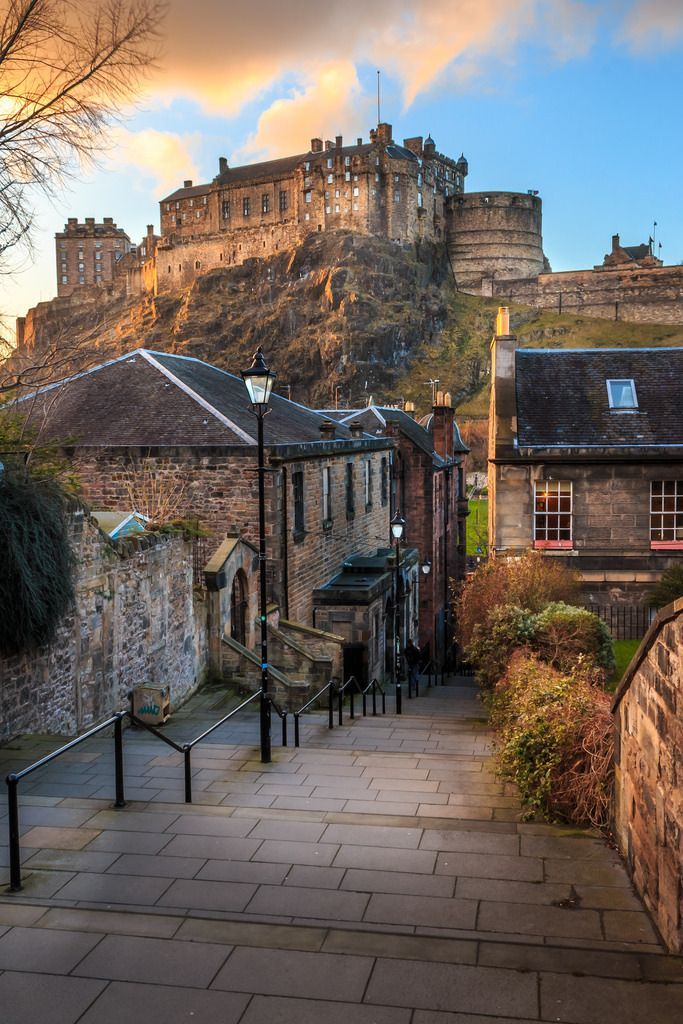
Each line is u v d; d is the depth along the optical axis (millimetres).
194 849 7887
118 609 15148
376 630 27062
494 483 25750
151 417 23953
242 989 5383
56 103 11867
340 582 27531
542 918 6586
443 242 173000
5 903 6633
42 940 6000
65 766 11211
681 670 6043
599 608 25047
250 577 21516
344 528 29719
